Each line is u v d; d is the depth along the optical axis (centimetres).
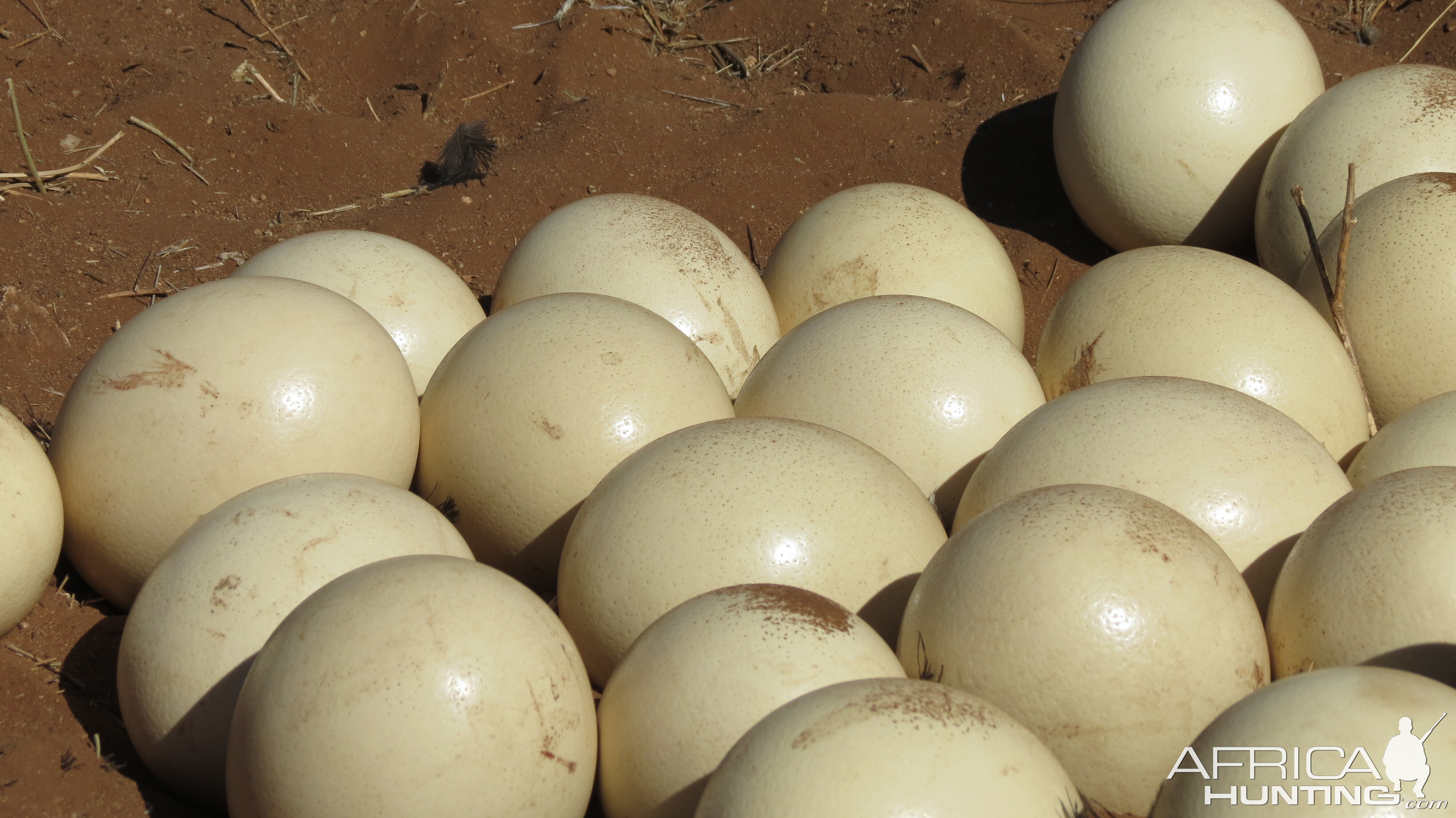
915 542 104
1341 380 117
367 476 108
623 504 104
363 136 160
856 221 131
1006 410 113
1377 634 99
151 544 109
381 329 113
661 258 125
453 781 94
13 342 131
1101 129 141
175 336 109
